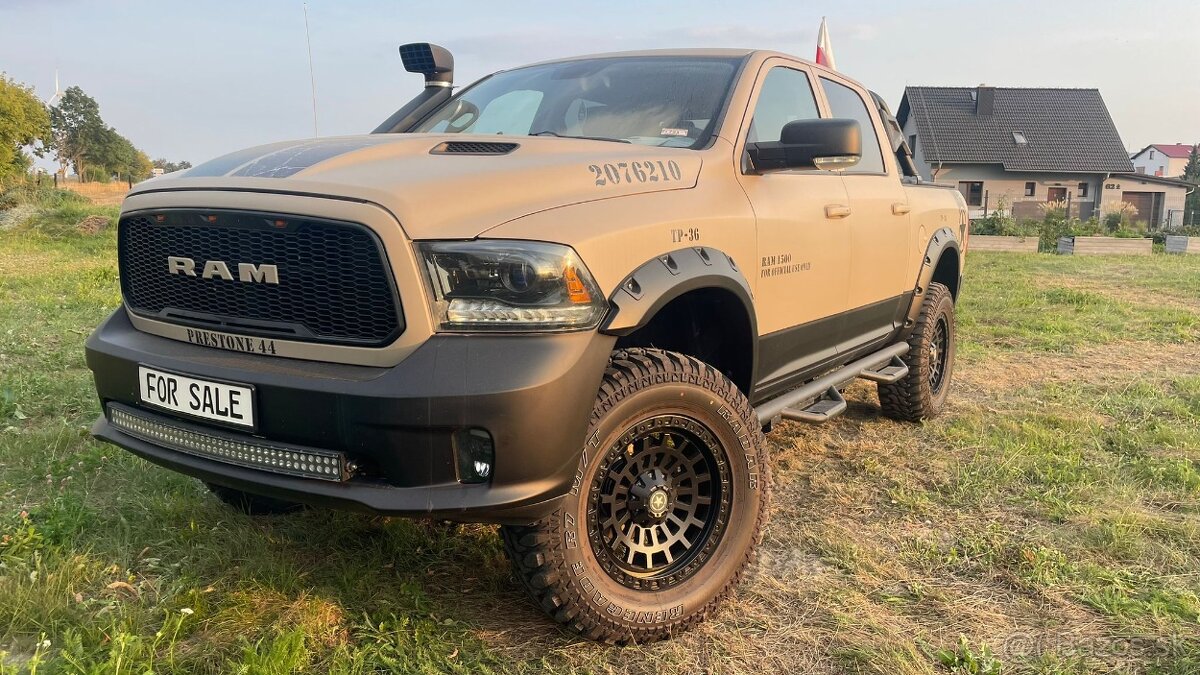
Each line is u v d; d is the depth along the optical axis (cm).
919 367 476
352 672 228
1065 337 791
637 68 355
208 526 313
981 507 362
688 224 264
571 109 339
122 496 338
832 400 377
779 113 352
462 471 213
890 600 282
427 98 389
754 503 274
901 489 382
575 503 231
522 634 256
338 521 319
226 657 233
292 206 217
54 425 434
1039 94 4222
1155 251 2423
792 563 310
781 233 316
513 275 212
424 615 261
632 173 262
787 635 260
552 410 212
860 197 391
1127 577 296
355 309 216
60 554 280
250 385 221
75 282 1034
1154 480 392
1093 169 3941
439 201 215
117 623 240
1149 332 820
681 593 257
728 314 288
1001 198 3669
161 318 254
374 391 205
